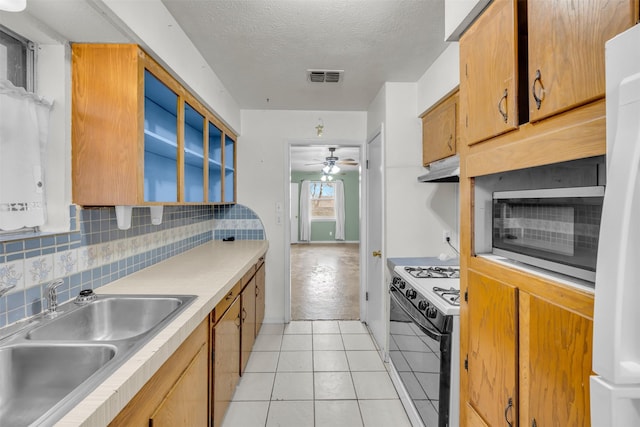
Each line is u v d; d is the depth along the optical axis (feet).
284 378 7.69
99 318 4.57
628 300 1.53
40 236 4.08
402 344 6.54
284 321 11.20
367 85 8.88
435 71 7.36
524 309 2.93
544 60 2.62
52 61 4.39
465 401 4.05
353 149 18.67
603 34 2.08
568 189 2.56
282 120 11.13
